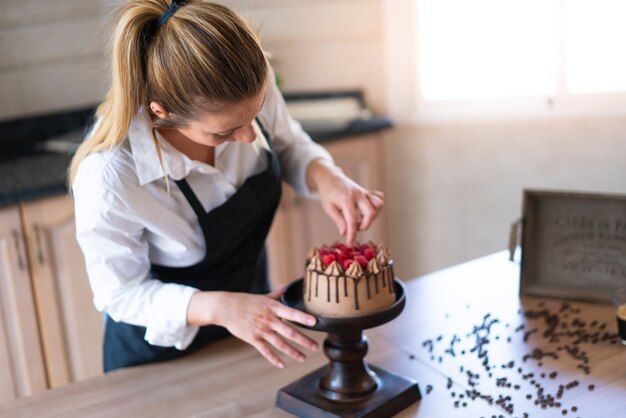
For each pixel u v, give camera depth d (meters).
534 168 2.77
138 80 1.30
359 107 3.07
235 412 1.36
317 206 2.96
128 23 1.27
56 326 2.55
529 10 2.69
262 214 1.68
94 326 2.62
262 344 1.31
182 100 1.24
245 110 1.26
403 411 1.33
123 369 1.56
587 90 2.61
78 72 2.98
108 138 1.38
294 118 2.96
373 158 3.00
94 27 2.95
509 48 2.76
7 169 2.65
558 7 2.54
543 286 1.77
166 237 1.53
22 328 2.50
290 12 3.02
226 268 1.66
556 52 2.59
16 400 1.44
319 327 1.29
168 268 1.61
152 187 1.47
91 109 3.03
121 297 1.46
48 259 2.49
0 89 2.88
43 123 2.96
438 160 2.97
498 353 1.52
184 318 1.38
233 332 1.33
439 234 3.08
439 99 2.91
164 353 1.58
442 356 1.52
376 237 3.12
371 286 1.31
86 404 1.42
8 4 2.82
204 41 1.19
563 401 1.33
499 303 1.74
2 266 2.42
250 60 1.22
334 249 1.41
